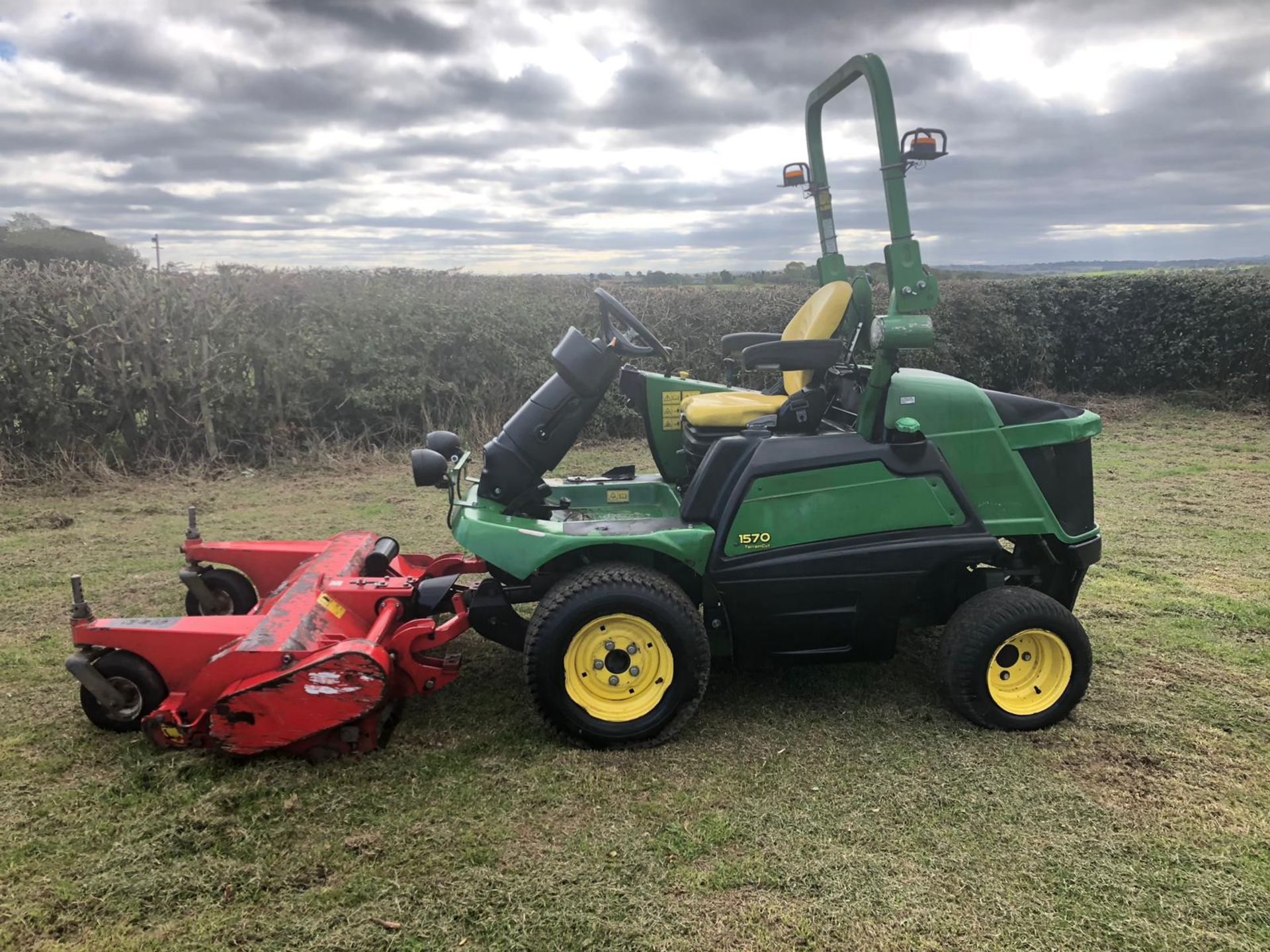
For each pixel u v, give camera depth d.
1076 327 12.34
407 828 2.63
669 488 4.04
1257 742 3.20
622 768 3.02
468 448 8.55
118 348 7.72
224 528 6.29
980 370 11.99
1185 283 11.68
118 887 2.35
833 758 3.10
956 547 3.29
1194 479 7.67
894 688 3.70
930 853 2.54
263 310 8.23
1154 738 3.23
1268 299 11.14
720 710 3.50
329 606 3.29
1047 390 12.41
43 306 7.43
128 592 4.91
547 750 3.14
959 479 3.40
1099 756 3.11
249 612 4.11
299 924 2.23
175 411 7.98
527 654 3.06
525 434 3.66
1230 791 2.88
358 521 6.49
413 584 3.40
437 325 8.84
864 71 3.28
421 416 9.03
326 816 2.69
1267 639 4.18
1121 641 4.16
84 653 3.12
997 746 3.18
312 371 8.32
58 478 7.40
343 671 2.85
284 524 6.38
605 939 2.19
